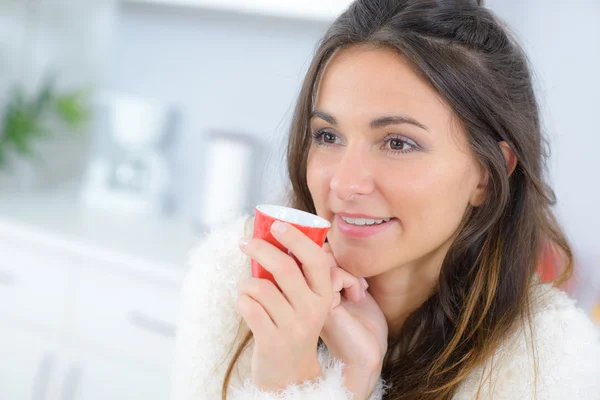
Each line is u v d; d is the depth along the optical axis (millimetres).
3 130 2453
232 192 2035
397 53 833
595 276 1679
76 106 2436
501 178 914
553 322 907
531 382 879
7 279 2016
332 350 877
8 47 2494
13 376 2016
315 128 907
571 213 1744
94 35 2521
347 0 1870
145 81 2471
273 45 2234
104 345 1874
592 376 878
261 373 798
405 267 992
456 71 847
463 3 917
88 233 1992
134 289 1817
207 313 1000
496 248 973
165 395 1780
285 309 752
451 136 861
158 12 2406
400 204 850
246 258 1015
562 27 1709
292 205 1131
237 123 2330
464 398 922
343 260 899
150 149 2340
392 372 1000
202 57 2361
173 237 2076
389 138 854
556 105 1734
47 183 2590
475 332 955
